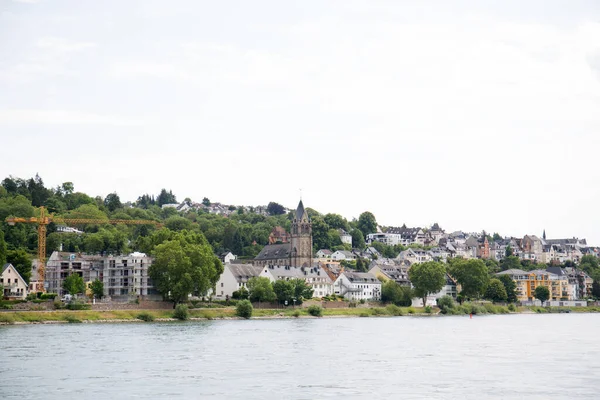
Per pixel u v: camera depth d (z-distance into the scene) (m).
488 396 103.25
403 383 112.50
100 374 117.94
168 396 101.50
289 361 135.00
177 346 156.25
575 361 138.25
